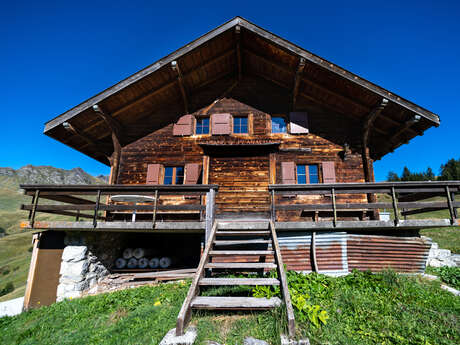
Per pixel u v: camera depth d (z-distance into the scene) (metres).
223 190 8.77
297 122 9.57
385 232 6.49
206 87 10.37
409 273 6.33
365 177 8.89
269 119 9.80
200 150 9.66
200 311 3.60
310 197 8.77
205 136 9.75
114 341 3.38
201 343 2.90
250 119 9.85
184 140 9.79
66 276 6.51
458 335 3.47
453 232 13.30
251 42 8.77
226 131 9.67
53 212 6.99
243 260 6.25
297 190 6.21
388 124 8.83
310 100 9.87
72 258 6.59
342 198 8.78
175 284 5.86
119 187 6.39
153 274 7.59
